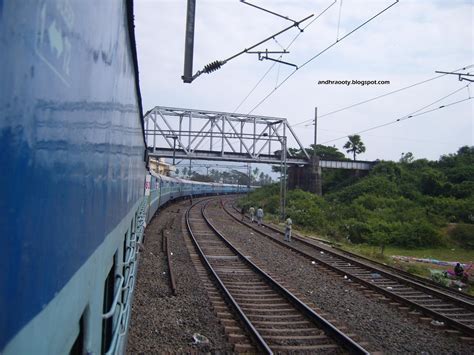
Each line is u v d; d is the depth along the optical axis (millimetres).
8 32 819
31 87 954
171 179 39812
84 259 1707
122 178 3486
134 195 6379
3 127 805
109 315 2477
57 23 1137
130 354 6000
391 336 7492
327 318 8188
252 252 16016
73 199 1441
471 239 27281
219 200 59031
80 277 1618
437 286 12781
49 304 1138
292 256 15766
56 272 1214
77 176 1494
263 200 48375
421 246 26438
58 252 1237
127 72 3490
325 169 64625
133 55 3945
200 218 29672
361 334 7461
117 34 2535
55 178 1185
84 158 1627
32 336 990
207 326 7406
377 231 27453
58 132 1197
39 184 1033
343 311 8836
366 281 11383
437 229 27812
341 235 28312
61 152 1243
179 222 25859
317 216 32688
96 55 1787
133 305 8297
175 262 13156
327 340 6922
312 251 17469
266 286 10609
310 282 11469
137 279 10305
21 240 914
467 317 9172
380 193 41531
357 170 54812
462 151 63656
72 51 1329
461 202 35938
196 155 50562
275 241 19953
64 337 1349
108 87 2234
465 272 17828
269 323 7621
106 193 2379
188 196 56781
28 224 958
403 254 24109
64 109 1255
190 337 6840
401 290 11258
